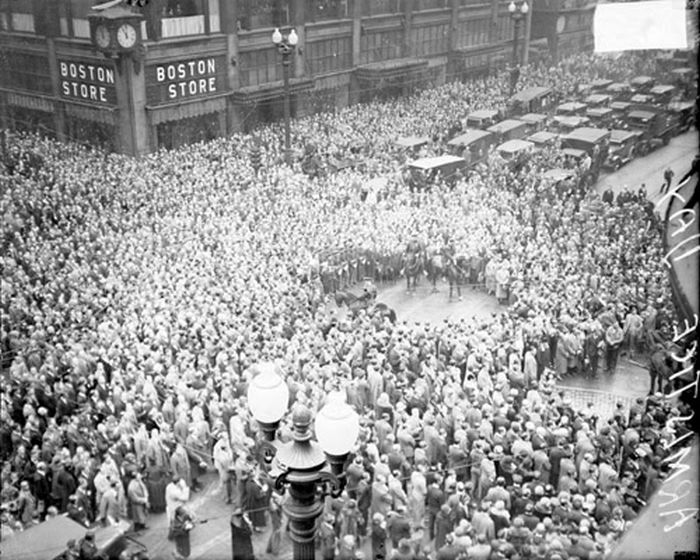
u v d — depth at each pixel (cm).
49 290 1521
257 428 1091
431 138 2025
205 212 1758
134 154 1908
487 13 2286
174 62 1925
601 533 1011
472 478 1112
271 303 1460
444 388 1205
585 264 1505
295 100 2111
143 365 1280
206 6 1941
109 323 1404
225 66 2019
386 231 1672
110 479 1088
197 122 2025
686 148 1752
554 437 1117
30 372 1304
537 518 1041
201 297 1469
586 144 1862
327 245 1631
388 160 1956
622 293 1390
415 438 1140
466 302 1570
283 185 1841
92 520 1113
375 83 2186
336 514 1060
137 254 1631
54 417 1247
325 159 1927
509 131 2036
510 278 1538
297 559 631
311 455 609
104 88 1906
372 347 1322
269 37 2064
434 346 1355
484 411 1182
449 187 1852
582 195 1742
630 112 1917
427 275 1619
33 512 1109
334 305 1558
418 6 2203
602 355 1321
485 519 1024
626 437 1099
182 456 1138
